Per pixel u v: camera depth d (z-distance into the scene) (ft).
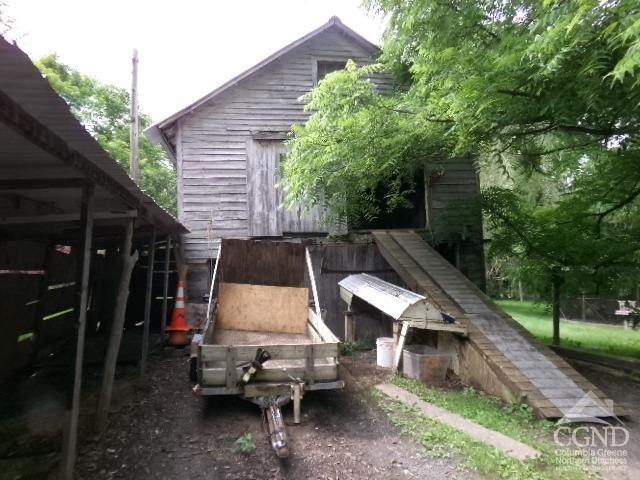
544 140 23.84
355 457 13.38
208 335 19.75
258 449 13.69
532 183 46.52
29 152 10.14
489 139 20.80
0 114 6.98
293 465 12.78
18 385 19.63
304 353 16.61
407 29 21.22
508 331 22.57
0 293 18.60
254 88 34.24
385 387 20.49
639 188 27.86
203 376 16.07
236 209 33.09
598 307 49.96
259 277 28.53
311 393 19.11
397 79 33.73
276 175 33.76
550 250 29.66
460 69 17.61
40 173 12.06
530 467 12.93
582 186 30.60
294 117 34.55
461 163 36.91
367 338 31.58
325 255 33.24
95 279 30.89
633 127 17.72
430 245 35.73
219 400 18.10
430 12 19.65
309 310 26.25
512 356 20.38
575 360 27.94
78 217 15.03
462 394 20.02
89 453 13.17
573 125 18.62
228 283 26.78
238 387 16.07
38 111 7.82
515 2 17.04
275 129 34.14
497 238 31.53
